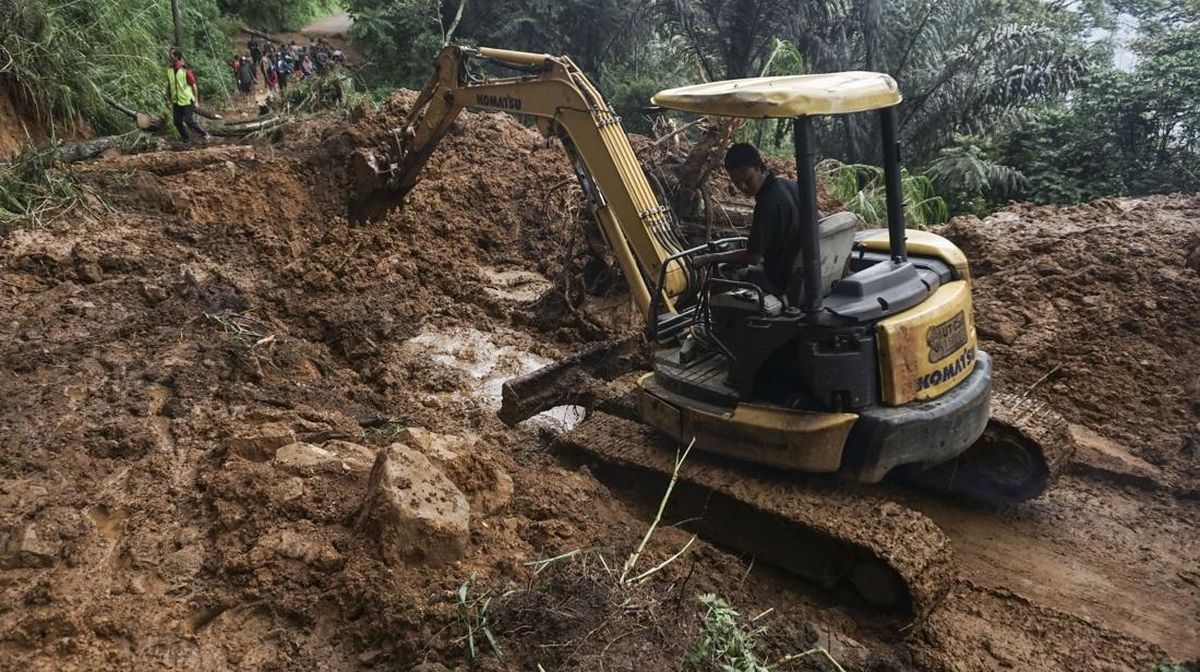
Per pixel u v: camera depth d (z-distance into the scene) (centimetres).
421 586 455
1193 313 897
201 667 410
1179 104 1505
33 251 859
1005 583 581
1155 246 999
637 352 829
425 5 2411
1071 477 714
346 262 1043
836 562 556
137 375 673
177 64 1366
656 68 2336
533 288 1074
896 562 508
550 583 465
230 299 884
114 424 591
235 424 619
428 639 421
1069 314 919
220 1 3084
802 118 521
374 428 691
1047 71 1622
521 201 1229
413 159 1029
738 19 1759
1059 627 537
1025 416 666
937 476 689
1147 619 548
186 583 457
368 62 2327
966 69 1672
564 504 559
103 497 518
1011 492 670
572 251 1009
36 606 432
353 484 534
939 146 1714
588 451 662
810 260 536
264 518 497
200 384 677
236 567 463
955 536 637
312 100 1585
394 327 930
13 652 407
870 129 1727
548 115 816
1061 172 1598
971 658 508
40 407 608
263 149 1203
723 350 602
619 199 776
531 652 420
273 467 543
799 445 562
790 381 585
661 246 768
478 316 990
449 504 488
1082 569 599
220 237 1036
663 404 628
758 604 518
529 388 757
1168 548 624
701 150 977
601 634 433
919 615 507
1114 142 1579
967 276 628
